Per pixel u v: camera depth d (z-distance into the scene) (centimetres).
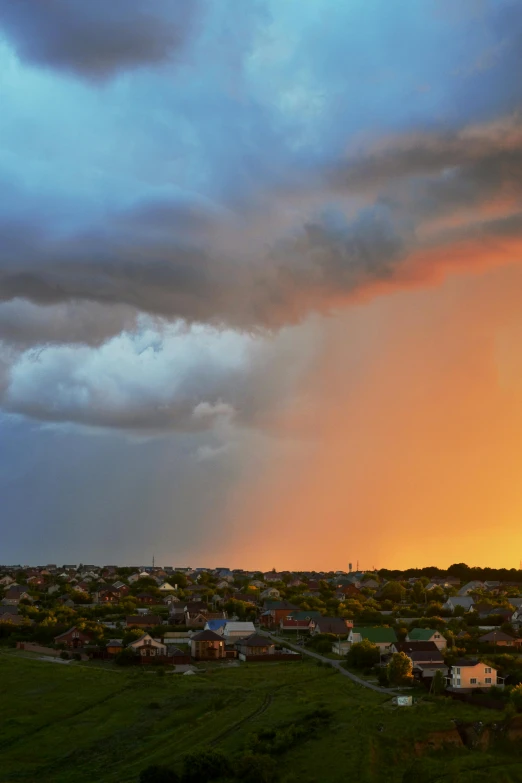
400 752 9244
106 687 12219
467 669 11650
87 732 10362
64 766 9406
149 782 8569
